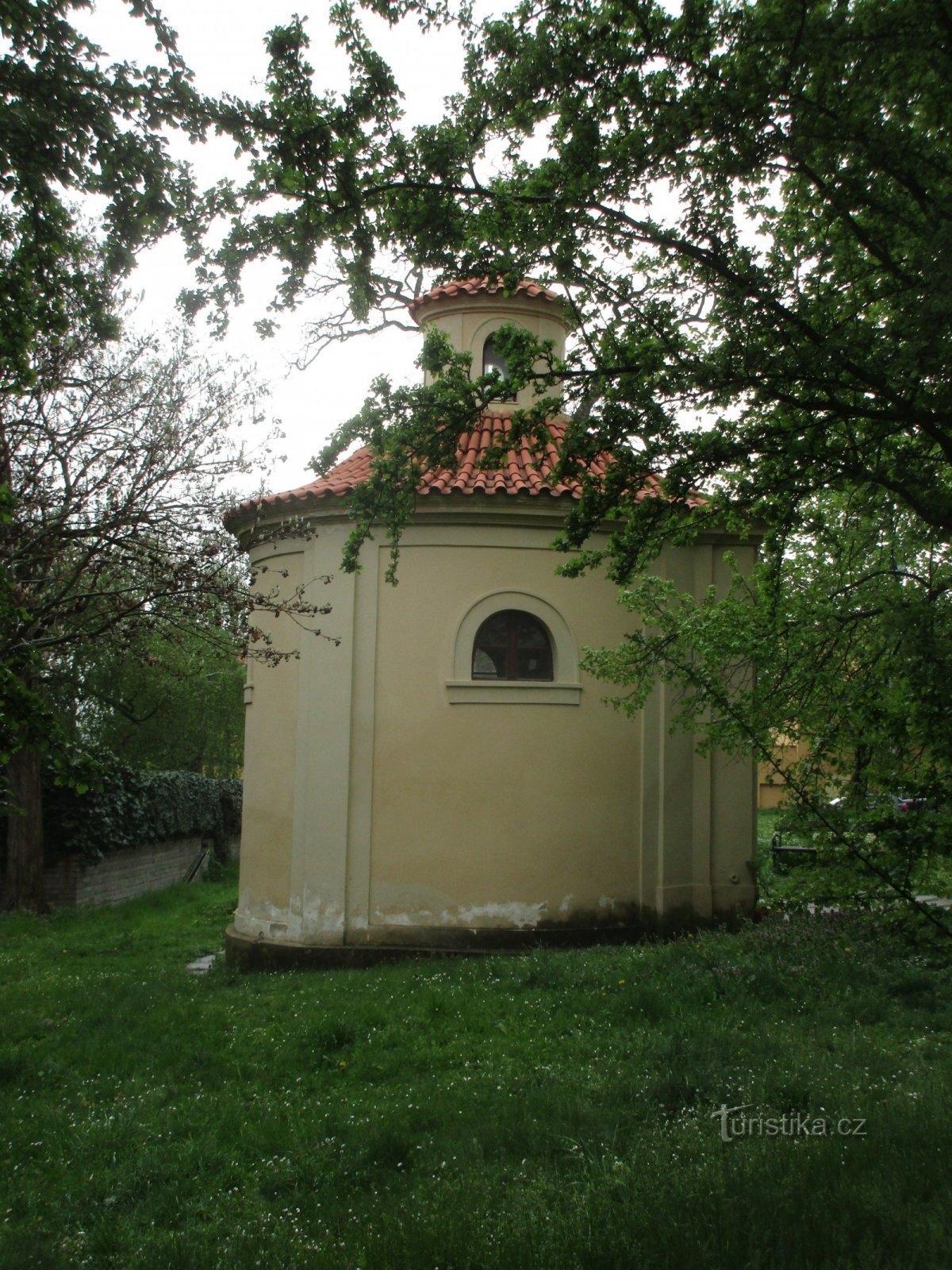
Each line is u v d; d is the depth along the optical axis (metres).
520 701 12.07
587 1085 7.02
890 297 7.35
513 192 7.41
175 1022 9.51
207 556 9.14
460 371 8.11
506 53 6.99
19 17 6.52
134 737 26.77
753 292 7.16
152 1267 4.89
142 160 6.80
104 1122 7.02
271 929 12.52
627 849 12.20
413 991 9.84
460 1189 5.35
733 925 12.39
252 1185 6.06
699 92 6.58
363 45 6.80
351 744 12.18
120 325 8.39
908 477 7.48
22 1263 5.00
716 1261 4.13
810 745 8.69
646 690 11.08
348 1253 4.72
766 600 10.23
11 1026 9.68
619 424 7.55
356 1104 7.09
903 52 6.12
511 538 12.26
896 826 7.11
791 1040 7.60
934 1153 5.05
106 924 18.25
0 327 7.57
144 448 9.99
